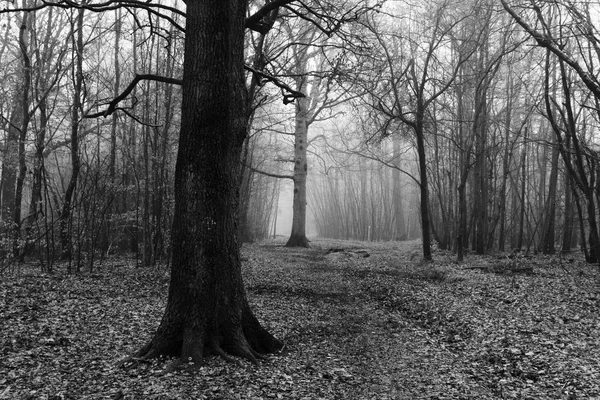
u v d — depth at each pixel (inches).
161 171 681.6
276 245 1365.7
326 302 497.4
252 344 295.3
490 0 823.7
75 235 692.1
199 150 275.3
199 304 271.4
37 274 574.6
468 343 343.3
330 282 624.1
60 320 358.6
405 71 822.5
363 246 1328.7
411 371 284.4
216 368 255.0
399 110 818.8
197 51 272.7
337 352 318.7
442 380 267.9
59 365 261.9
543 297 474.6
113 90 872.9
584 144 748.0
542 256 913.5
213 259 277.9
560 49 603.5
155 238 694.5
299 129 1298.0
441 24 866.8
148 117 689.0
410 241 1722.4
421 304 470.3
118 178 840.9
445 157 1362.0
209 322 275.1
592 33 598.2
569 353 301.4
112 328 343.3
